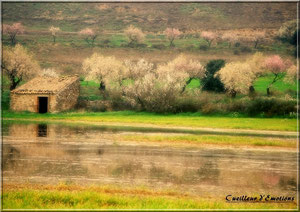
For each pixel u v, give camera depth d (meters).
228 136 73.38
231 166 46.50
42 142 63.25
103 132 80.75
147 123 102.69
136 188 34.81
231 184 37.94
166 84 132.62
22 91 135.75
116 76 183.25
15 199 29.83
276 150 59.62
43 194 30.84
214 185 37.41
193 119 113.19
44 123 99.75
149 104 133.12
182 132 83.31
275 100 121.75
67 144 61.69
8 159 48.03
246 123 101.75
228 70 168.75
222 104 127.12
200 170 43.88
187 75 174.38
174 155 53.31
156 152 55.47
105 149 57.41
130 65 184.38
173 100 130.25
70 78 148.12
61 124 97.75
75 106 145.00
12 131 78.38
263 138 74.50
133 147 59.72
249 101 126.19
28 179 37.88
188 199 31.69
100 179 38.66
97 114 129.12
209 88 186.50
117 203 29.53
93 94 173.75
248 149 60.09
